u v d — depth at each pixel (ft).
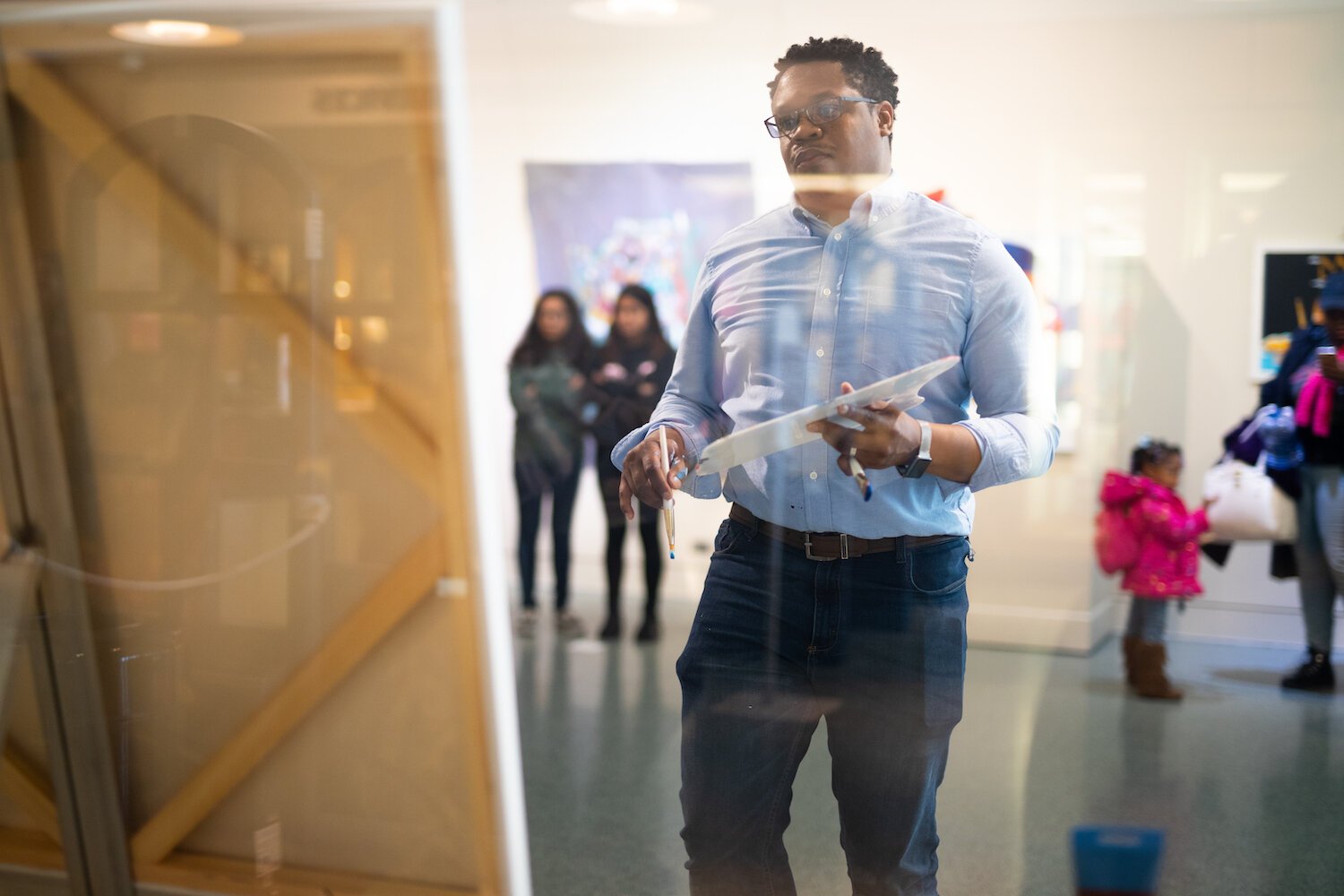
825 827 5.80
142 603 4.89
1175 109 10.62
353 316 4.68
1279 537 9.42
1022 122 10.59
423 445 4.68
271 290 4.68
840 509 4.19
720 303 4.42
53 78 4.62
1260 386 10.36
